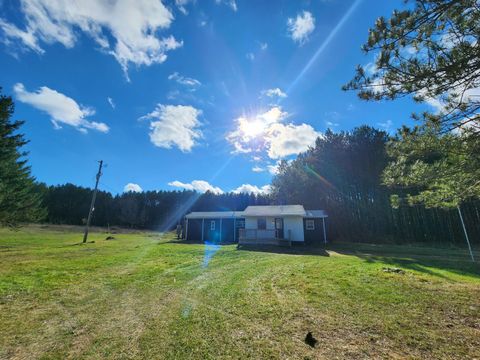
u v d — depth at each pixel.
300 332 3.83
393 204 6.25
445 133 4.59
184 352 3.29
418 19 3.69
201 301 5.35
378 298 5.33
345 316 4.42
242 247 17.08
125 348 3.40
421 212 24.72
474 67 3.58
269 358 3.13
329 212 28.14
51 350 3.34
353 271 8.12
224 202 51.50
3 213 17.22
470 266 9.48
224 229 23.69
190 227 24.31
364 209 27.33
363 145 28.12
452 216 23.47
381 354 3.19
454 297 5.34
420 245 21.16
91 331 3.91
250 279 7.30
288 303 5.14
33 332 3.86
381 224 26.22
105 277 7.47
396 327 3.95
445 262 10.57
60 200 48.78
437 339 3.55
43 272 7.82
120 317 4.48
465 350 3.26
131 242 20.17
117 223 50.81
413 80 3.98
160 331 3.91
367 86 4.45
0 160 16.69
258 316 4.48
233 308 4.89
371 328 3.93
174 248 15.65
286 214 20.52
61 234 27.88
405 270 8.16
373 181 26.70
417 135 4.89
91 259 10.55
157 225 54.31
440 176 5.06
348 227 27.08
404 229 25.12
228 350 3.33
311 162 30.70
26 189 19.02
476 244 21.50
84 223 45.38
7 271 7.83
